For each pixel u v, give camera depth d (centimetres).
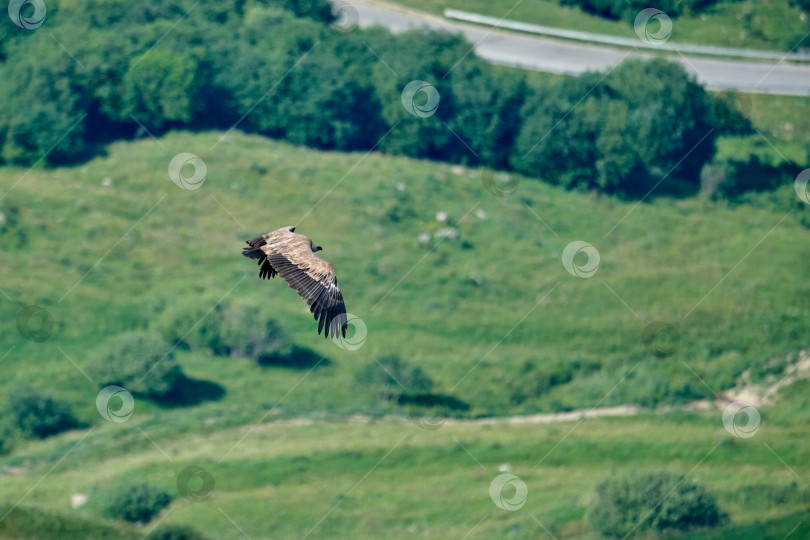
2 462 16675
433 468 16688
